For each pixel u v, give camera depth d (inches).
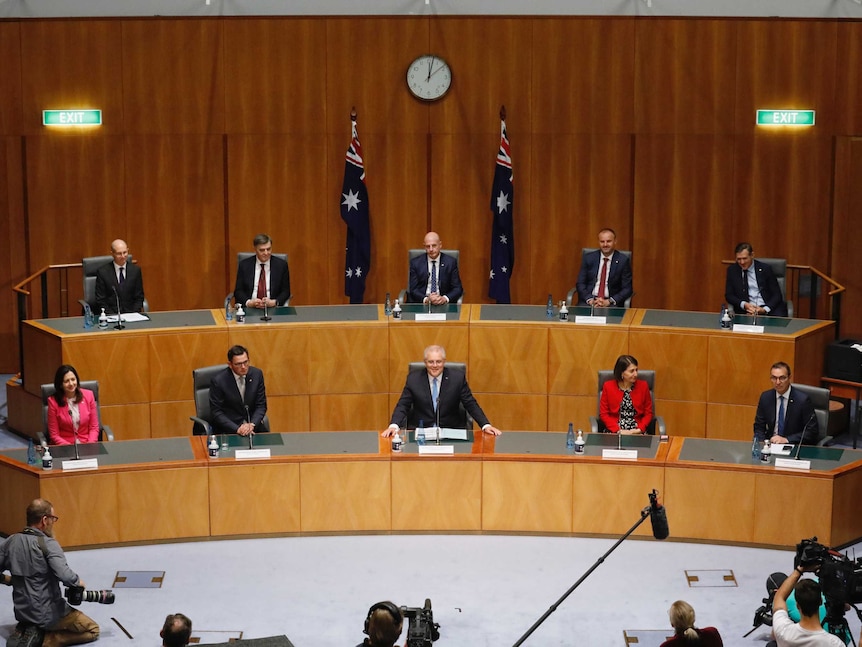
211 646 251.4
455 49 530.9
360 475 359.9
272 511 359.6
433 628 250.8
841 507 346.9
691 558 346.9
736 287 467.8
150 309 545.6
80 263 533.3
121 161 534.9
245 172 539.5
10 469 351.3
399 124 537.3
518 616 313.4
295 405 450.0
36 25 523.8
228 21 528.1
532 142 537.0
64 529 349.4
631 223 541.6
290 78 533.0
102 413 432.5
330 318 452.8
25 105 529.0
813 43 522.9
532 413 451.2
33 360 447.2
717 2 522.9
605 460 355.9
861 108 525.3
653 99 530.9
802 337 425.4
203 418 402.6
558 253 545.0
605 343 441.7
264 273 471.5
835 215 533.6
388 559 347.3
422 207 544.1
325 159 539.8
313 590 328.2
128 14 526.0
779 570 339.0
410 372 397.4
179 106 532.7
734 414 433.7
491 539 360.8
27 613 291.1
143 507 353.1
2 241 538.0
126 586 329.4
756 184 533.6
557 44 529.0
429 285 478.0
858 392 433.1
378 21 529.0
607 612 315.0
